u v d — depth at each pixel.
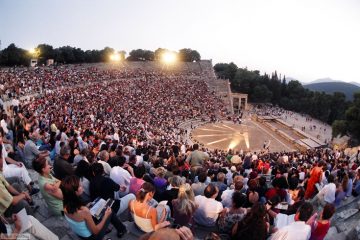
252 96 141.00
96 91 73.38
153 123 62.41
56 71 86.25
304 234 6.54
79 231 6.58
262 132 80.69
